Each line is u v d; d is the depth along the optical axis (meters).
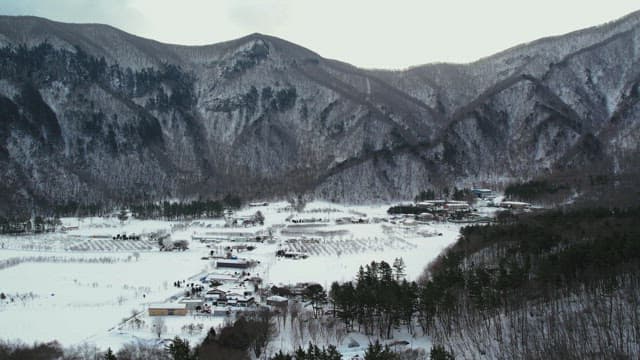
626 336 94.94
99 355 99.81
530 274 129.75
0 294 148.00
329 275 168.62
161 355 99.44
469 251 163.50
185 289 154.75
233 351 101.12
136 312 131.12
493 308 112.56
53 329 119.50
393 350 100.94
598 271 113.00
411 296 114.06
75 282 164.12
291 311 124.56
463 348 103.00
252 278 161.88
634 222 157.88
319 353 90.88
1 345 107.25
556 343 94.25
